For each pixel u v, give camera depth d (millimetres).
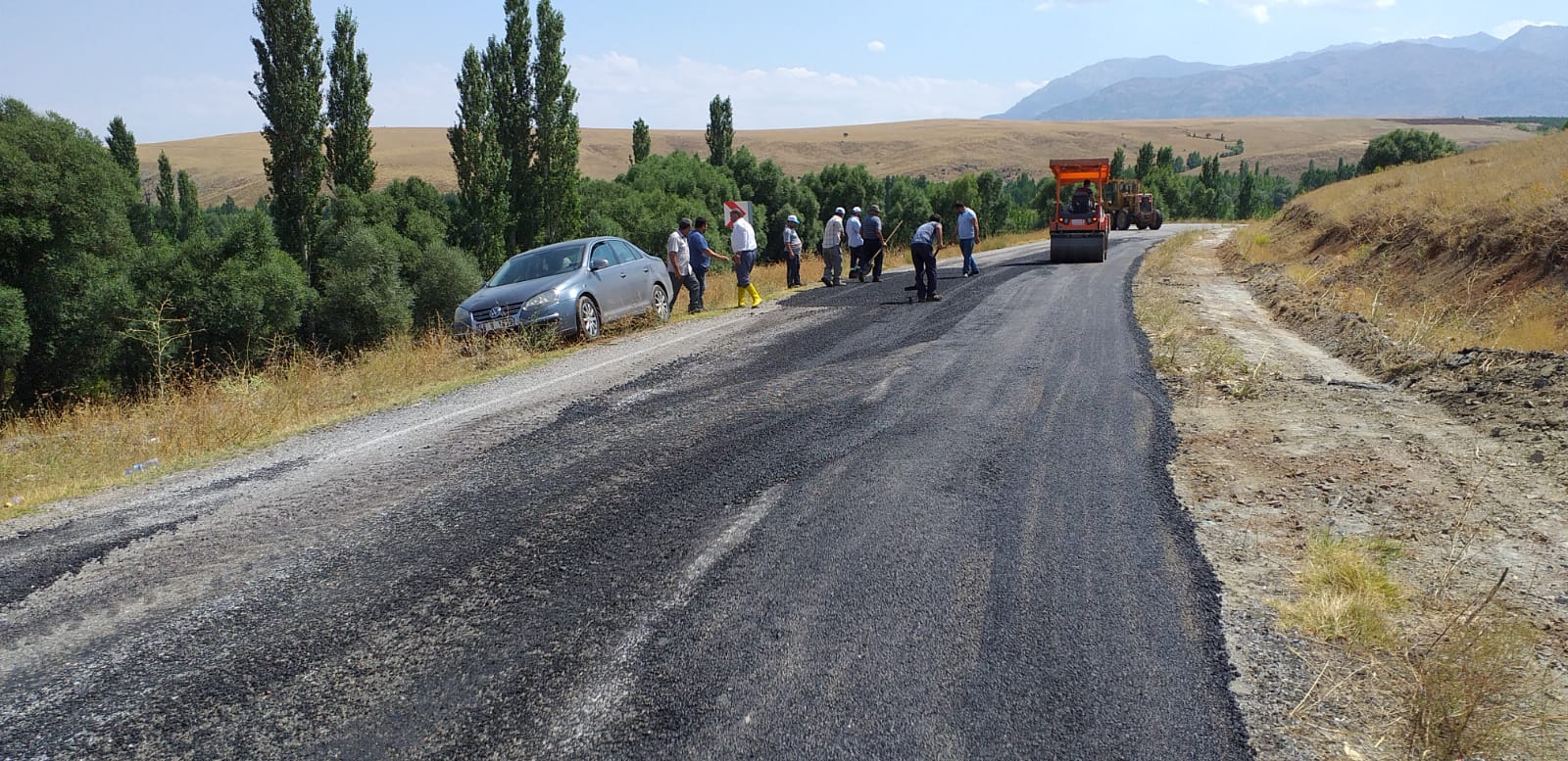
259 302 18562
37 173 17094
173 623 3855
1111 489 5301
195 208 48438
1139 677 3289
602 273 13453
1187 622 3697
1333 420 6969
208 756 2916
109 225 18469
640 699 3172
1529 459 5844
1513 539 4641
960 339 10750
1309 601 3842
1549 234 13398
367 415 8203
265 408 8664
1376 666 3400
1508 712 3125
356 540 4758
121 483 6297
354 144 24641
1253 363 9219
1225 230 48125
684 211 35562
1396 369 8812
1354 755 2871
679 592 4012
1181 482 5465
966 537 4582
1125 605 3838
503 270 13805
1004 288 16531
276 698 3240
